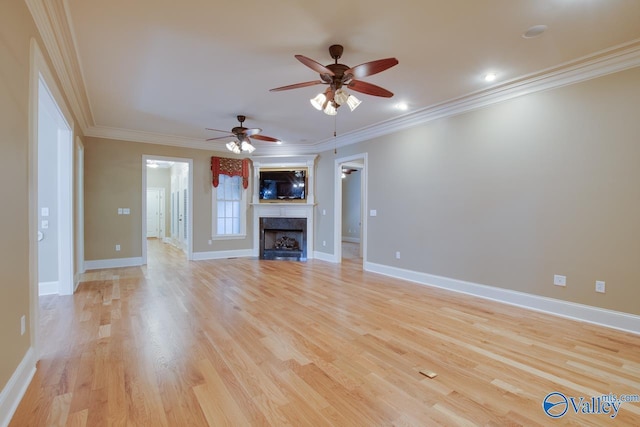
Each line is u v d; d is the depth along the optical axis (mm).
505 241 3867
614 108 3049
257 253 7430
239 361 2348
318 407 1812
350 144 6371
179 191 8992
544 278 3529
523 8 2342
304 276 5352
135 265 6156
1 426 1601
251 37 2760
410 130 5094
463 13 2412
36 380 2053
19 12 1900
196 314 3379
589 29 2604
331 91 2971
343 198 11133
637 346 2646
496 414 1764
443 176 4582
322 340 2736
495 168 3965
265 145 7254
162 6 2318
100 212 5820
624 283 3002
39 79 2434
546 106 3512
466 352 2525
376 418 1721
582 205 3258
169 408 1782
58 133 4031
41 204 4102
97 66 3266
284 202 7281
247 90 3941
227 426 1642
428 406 1831
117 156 5961
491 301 3924
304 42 2846
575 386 2057
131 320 3178
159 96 4141
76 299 3896
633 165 2951
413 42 2834
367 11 2395
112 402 1830
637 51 2877
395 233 5336
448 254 4512
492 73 3438
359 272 5711
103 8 2326
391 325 3102
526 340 2762
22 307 1976
